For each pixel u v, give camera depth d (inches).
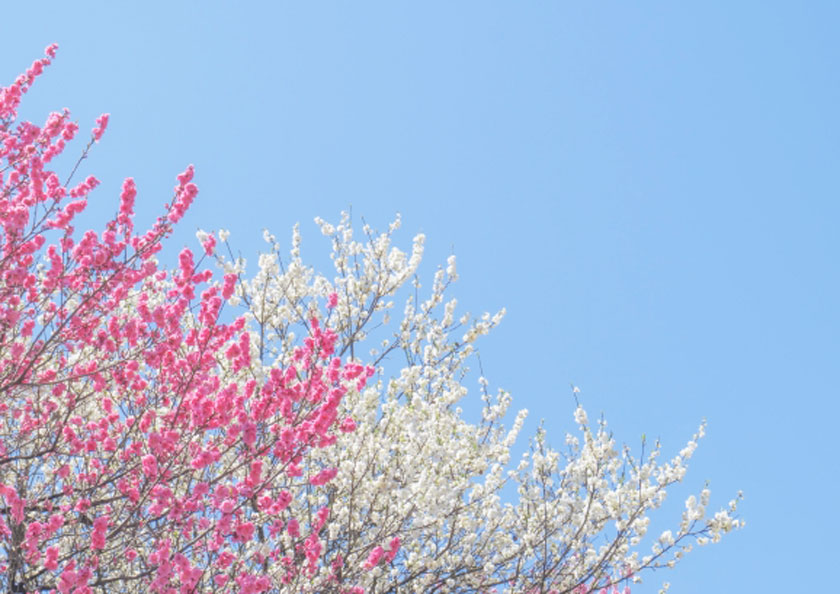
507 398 468.4
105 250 296.7
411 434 370.3
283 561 341.4
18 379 278.4
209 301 302.2
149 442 284.8
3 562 297.4
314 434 279.1
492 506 412.5
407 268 494.6
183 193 299.4
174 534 322.0
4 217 289.7
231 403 291.0
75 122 316.5
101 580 284.4
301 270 483.5
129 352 313.4
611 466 374.9
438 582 389.1
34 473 326.0
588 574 366.3
